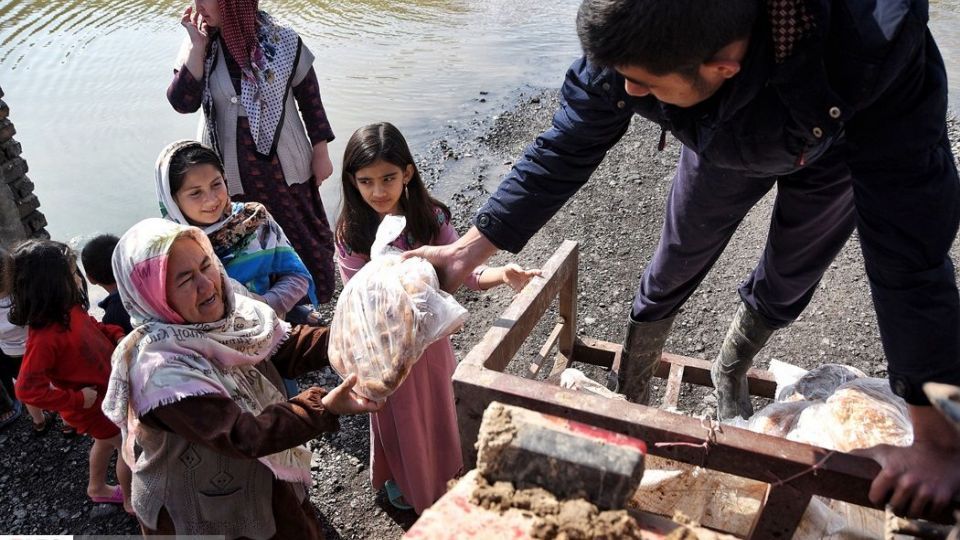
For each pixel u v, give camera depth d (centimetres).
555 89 785
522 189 201
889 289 145
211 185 272
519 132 695
